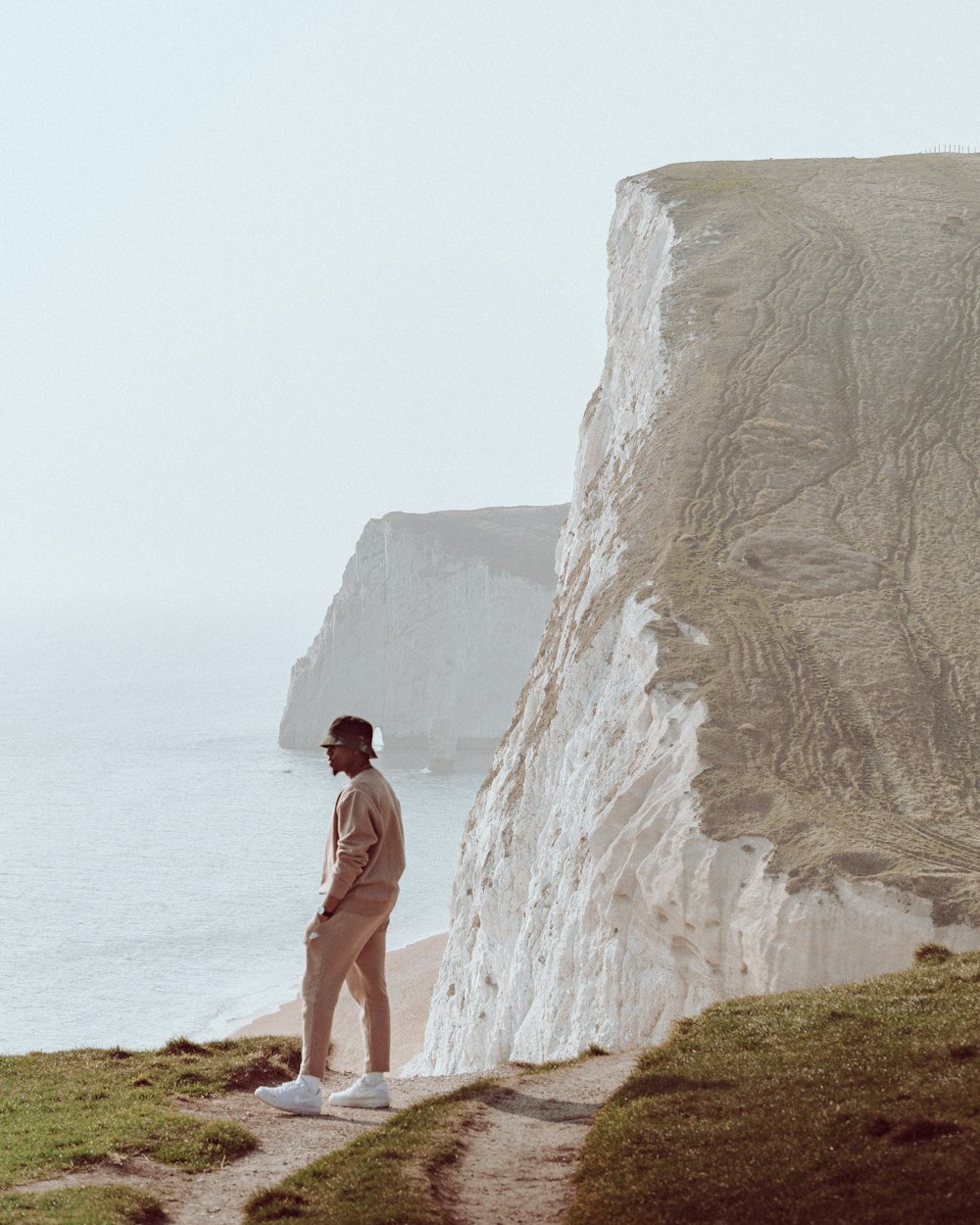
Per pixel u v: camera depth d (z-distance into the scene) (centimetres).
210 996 6888
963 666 3709
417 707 16738
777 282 6338
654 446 5297
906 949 2514
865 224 7081
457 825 11856
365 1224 788
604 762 3744
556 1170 930
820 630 3856
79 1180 920
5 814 13312
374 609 16962
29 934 8294
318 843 11406
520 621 16550
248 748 18275
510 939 4303
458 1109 1082
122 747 18950
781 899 2684
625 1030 3002
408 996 6488
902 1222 746
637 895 3116
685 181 7750
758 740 3294
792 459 5034
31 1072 1338
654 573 4288
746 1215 785
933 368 5650
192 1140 1018
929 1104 911
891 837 2825
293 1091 1133
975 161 8575
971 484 4866
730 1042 1180
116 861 10750
